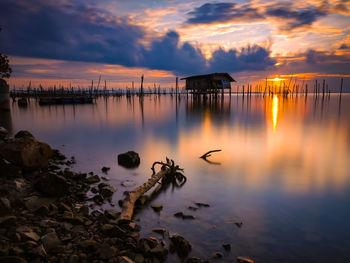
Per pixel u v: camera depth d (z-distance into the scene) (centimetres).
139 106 5381
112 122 2445
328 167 901
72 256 351
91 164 938
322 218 523
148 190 689
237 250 412
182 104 6109
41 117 2938
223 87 6034
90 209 546
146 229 476
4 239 360
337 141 1430
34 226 417
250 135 1661
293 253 405
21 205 494
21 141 716
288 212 550
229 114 3316
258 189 690
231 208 571
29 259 332
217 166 921
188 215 532
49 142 1404
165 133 1752
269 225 494
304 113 3438
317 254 404
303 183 735
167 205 590
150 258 382
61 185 571
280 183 737
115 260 355
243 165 934
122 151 1170
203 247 419
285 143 1375
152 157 1058
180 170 863
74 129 1953
